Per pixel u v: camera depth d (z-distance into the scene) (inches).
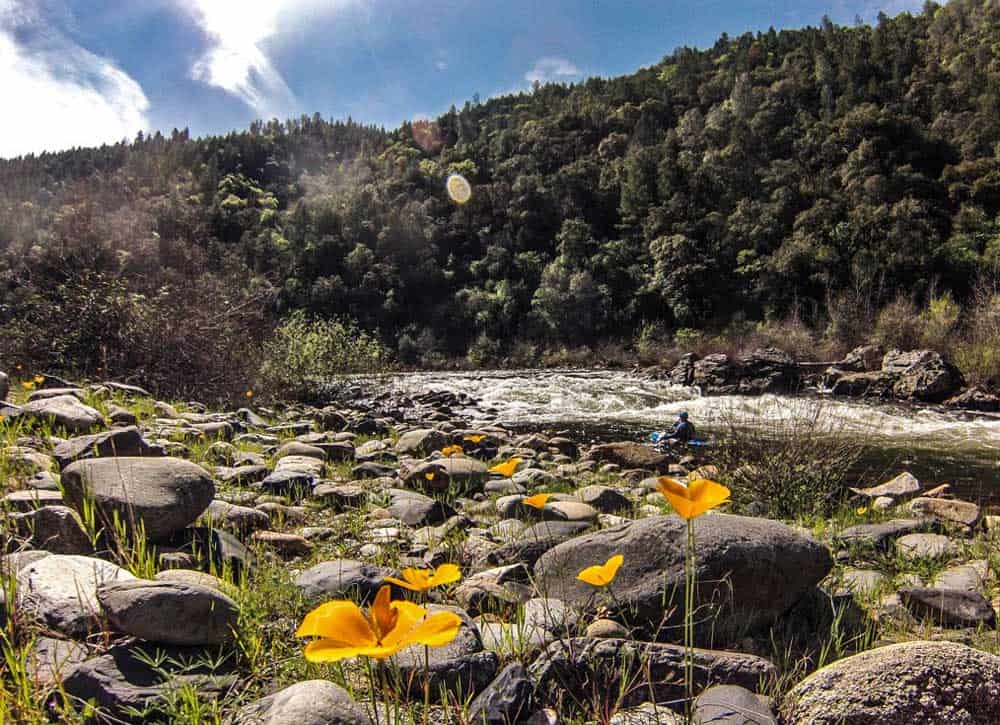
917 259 1626.5
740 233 2139.5
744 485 209.6
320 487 174.2
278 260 2536.9
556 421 538.6
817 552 103.8
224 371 387.9
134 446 141.1
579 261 2396.7
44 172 4148.6
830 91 3100.4
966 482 304.0
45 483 123.9
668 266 2057.1
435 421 477.4
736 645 93.0
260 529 132.8
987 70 2952.8
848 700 64.3
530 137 3708.2
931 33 3678.6
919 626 106.2
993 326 713.6
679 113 3796.8
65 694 58.7
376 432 365.4
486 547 133.6
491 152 3895.2
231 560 103.7
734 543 97.2
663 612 92.4
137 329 354.9
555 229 2851.9
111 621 71.6
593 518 164.1
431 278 2605.8
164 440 207.9
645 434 470.3
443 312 2316.7
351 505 165.8
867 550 151.9
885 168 2276.1
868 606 113.6
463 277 2723.9
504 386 824.3
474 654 74.5
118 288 364.2
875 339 855.1
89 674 63.9
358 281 2477.9
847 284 1700.3
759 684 74.4
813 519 188.1
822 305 1750.7
